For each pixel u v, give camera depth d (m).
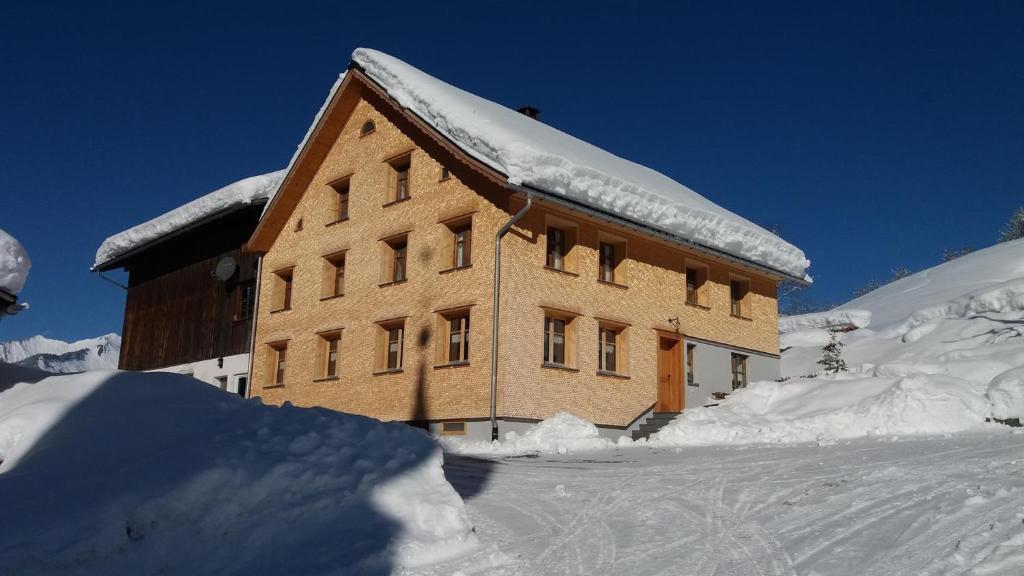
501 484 9.69
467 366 17.41
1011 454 9.35
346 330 20.70
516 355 16.91
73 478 6.16
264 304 23.66
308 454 7.05
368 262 20.58
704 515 7.38
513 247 17.33
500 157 16.56
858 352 25.56
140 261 30.33
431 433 17.67
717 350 21.89
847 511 7.04
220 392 8.64
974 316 22.92
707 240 20.59
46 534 5.15
